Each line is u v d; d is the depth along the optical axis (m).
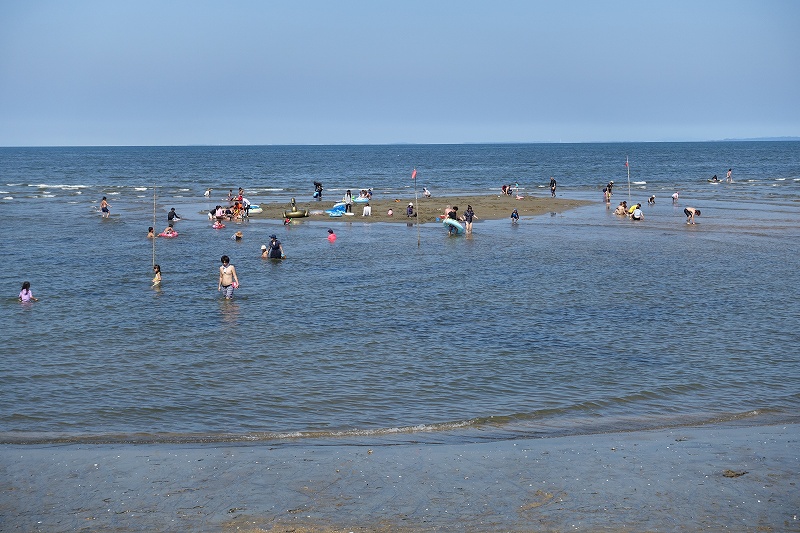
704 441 13.31
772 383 16.95
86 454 12.85
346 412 15.32
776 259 35.47
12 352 19.80
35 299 26.55
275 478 11.77
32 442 13.59
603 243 41.94
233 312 24.69
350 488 11.38
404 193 81.12
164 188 90.94
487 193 81.88
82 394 16.44
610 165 157.25
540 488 11.34
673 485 11.38
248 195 78.75
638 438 13.56
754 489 11.21
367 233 47.31
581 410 15.39
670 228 48.75
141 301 26.42
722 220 52.72
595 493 11.13
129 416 15.08
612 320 23.38
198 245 41.44
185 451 13.00
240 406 15.69
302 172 135.88
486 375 17.80
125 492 11.29
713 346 20.16
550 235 45.78
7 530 10.12
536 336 21.45
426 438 13.81
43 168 151.00
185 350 20.05
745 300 26.11
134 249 39.84
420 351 19.91
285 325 22.86
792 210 58.91
